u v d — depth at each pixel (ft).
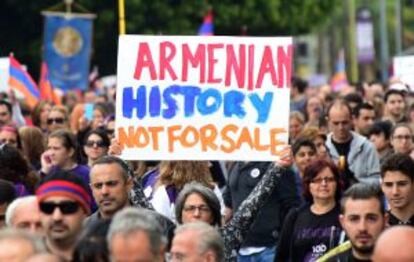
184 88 51.21
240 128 50.85
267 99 51.01
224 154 50.80
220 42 51.24
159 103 51.16
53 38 127.54
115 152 50.83
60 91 118.93
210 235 37.81
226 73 51.21
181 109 51.08
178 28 182.09
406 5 339.16
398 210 47.67
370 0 312.71
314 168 50.31
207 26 116.37
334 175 50.19
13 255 34.19
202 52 51.31
